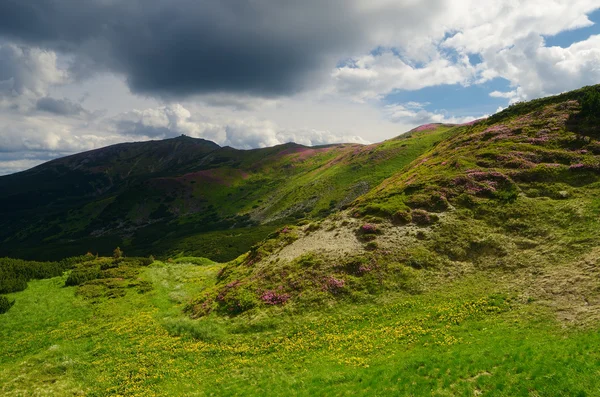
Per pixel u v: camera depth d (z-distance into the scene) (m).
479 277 34.75
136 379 27.47
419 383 19.66
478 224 42.69
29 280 60.19
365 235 46.12
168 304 49.03
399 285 36.59
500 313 27.77
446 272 36.94
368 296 36.25
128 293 54.03
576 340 20.83
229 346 32.69
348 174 178.75
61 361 31.20
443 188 50.94
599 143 49.56
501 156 54.38
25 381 27.55
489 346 22.52
